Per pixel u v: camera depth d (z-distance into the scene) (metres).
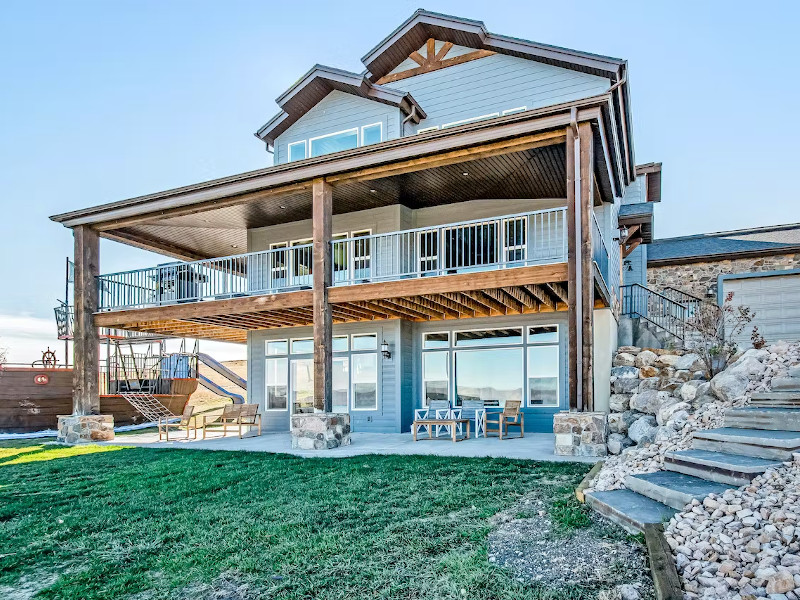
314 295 10.23
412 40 13.62
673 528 3.59
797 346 7.38
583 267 8.14
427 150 9.30
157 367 18.38
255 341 14.90
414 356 13.30
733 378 6.85
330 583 3.51
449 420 10.20
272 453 9.10
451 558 3.76
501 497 5.32
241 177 10.90
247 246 14.99
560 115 8.39
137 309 12.25
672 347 11.61
